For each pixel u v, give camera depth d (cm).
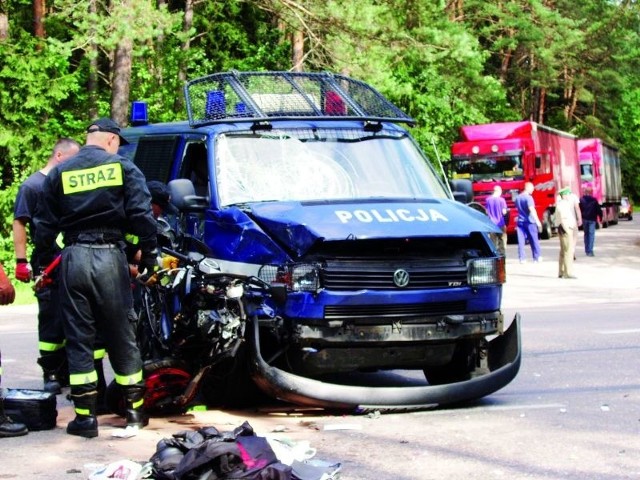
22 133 3206
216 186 1036
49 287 1064
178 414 995
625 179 10812
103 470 727
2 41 3203
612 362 1305
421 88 4534
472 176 4531
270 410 1015
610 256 3631
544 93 8550
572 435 873
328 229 940
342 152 1084
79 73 3538
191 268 954
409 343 966
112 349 898
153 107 3416
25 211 1114
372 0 3659
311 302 935
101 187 875
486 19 6688
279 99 1142
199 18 4775
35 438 880
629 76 8256
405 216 977
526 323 1794
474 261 989
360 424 927
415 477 735
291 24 3619
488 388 985
